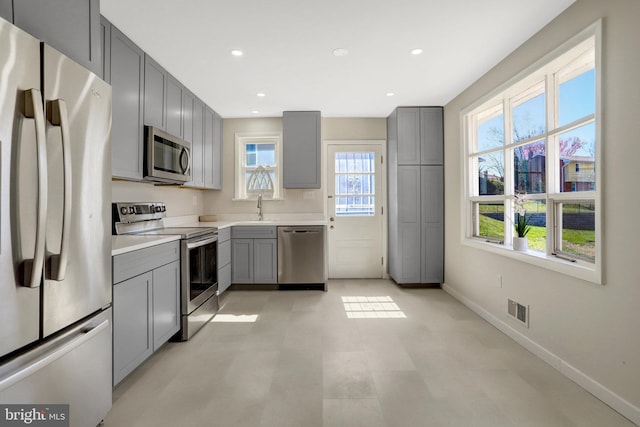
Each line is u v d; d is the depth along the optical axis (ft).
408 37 8.05
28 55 3.83
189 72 10.07
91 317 5.06
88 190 4.85
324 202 15.69
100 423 5.39
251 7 6.79
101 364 5.20
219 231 12.20
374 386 6.47
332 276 15.79
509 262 9.05
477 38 8.12
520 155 9.38
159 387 6.47
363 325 9.76
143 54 8.63
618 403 5.68
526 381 6.66
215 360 7.58
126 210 9.03
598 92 6.06
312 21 7.33
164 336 7.78
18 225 3.72
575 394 6.21
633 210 5.46
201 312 9.62
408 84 11.24
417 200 13.93
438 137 13.91
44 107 4.04
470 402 5.95
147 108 8.83
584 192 6.80
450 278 13.30
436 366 7.27
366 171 15.70
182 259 8.69
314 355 7.81
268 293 13.37
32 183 3.86
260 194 15.56
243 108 13.94
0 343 3.57
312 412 5.67
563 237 7.60
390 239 15.28
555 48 7.20
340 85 11.28
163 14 7.00
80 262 4.71
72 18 4.86
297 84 11.15
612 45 5.80
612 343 5.85
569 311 6.86
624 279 5.62
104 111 5.21
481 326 9.68
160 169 9.17
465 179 11.97
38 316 4.02
